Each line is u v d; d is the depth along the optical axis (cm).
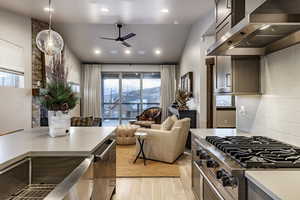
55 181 161
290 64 177
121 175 365
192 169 261
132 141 579
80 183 118
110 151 246
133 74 927
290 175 108
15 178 144
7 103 456
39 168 161
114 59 870
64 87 216
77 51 779
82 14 477
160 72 914
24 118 502
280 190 89
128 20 513
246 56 222
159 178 353
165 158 431
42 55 562
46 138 202
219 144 173
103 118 921
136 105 934
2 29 450
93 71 896
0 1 412
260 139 194
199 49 502
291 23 131
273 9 142
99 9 444
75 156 159
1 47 445
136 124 696
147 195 291
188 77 598
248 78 226
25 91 506
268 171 114
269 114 209
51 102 208
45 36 305
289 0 141
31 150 157
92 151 163
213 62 478
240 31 152
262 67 221
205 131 257
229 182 125
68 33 650
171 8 429
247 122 253
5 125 451
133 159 455
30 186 158
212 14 410
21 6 438
